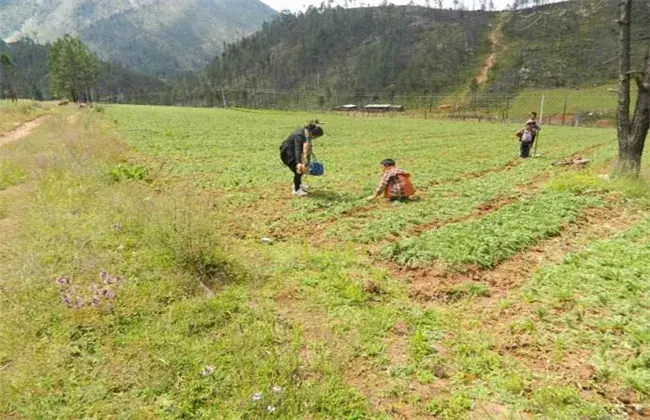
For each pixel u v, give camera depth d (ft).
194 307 16.81
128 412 11.62
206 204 28.12
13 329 14.64
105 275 17.81
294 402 12.03
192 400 12.21
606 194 37.65
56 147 52.39
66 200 30.14
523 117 304.09
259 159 59.26
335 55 598.34
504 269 22.34
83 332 15.07
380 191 36.63
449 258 22.59
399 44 561.84
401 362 14.46
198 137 84.89
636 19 353.31
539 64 415.23
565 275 20.92
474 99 385.29
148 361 13.67
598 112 288.30
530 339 15.66
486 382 13.39
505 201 36.99
